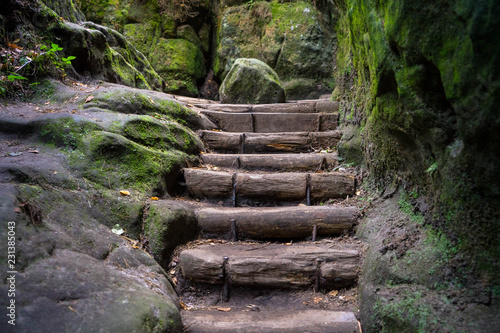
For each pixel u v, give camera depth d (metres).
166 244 2.40
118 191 2.52
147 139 3.01
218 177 3.03
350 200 2.90
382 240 2.24
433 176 1.97
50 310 1.44
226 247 2.54
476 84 1.42
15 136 2.63
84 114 2.93
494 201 1.55
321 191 2.98
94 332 1.43
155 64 7.53
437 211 1.97
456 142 1.71
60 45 3.85
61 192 2.20
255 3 7.31
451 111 1.72
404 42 1.79
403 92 1.91
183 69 7.60
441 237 1.92
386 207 2.53
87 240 1.99
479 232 1.65
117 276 1.81
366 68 2.73
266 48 6.90
